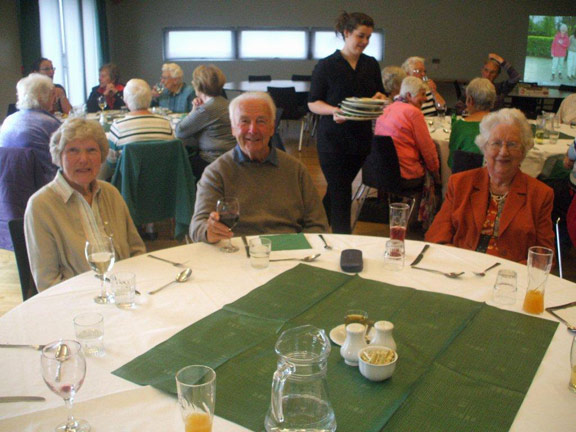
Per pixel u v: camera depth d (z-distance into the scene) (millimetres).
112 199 2127
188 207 3713
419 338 1351
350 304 1532
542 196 2160
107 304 1517
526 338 1359
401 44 11141
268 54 11117
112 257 1551
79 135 1928
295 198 2330
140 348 1294
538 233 2174
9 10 6941
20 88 3662
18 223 1975
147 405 1082
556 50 11133
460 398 1112
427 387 1146
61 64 8242
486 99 4004
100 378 1168
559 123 5246
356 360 1217
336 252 1948
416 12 11000
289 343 1111
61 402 1088
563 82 11250
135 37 10781
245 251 1945
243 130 2178
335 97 3445
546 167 3922
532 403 1104
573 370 1146
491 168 2188
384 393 1124
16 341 1313
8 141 3646
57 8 8047
